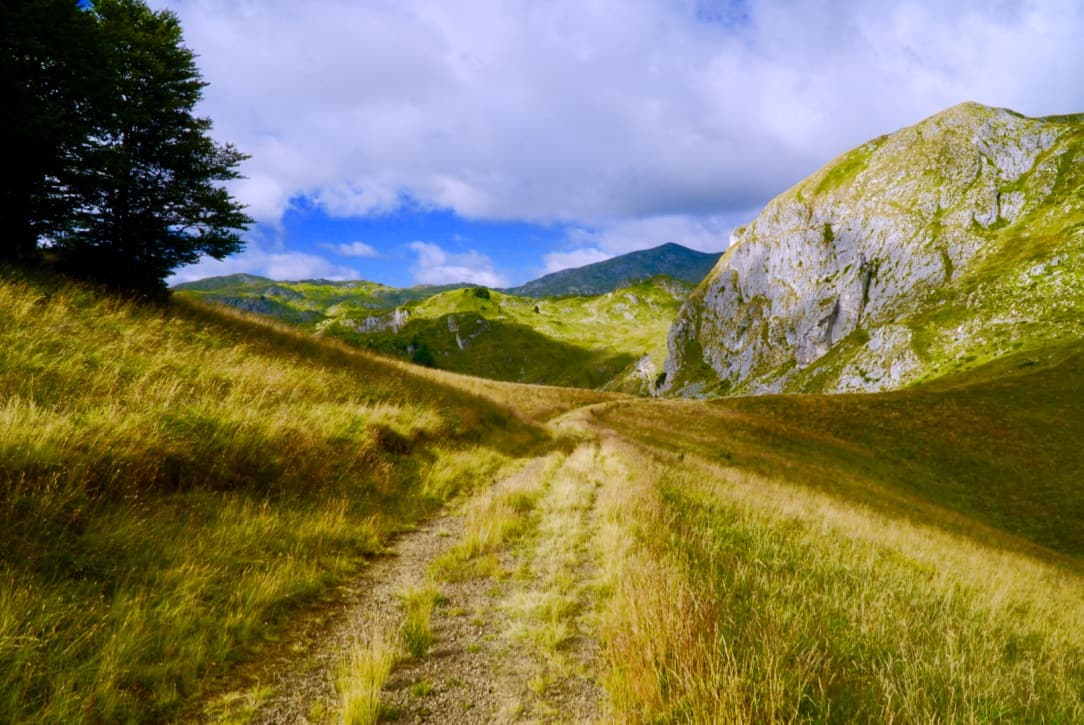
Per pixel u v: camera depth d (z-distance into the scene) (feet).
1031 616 30.78
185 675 13.50
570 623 18.35
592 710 12.88
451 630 17.66
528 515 34.27
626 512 31.91
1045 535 113.19
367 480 34.73
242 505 24.66
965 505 125.29
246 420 31.09
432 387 85.92
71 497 18.45
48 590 14.69
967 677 14.80
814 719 11.53
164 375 34.42
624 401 182.60
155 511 21.29
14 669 11.45
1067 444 152.25
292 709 12.90
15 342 29.04
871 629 18.06
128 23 60.90
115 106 52.65
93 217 54.80
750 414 172.35
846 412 178.70
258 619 16.90
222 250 65.87
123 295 54.85
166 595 16.35
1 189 46.01
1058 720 13.83
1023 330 341.62
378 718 12.30
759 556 26.71
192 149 58.70
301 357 65.26
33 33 45.11
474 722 12.37
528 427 96.27
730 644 13.73
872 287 576.20
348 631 17.48
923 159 602.44
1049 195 481.46
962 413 176.35
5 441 18.70
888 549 41.16
